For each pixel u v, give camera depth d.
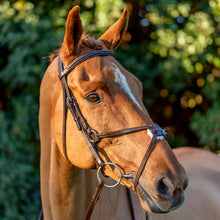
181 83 7.64
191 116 8.30
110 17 7.16
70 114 2.66
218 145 7.70
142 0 7.69
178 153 4.33
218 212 3.55
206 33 7.55
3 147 6.77
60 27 7.23
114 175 2.57
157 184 2.31
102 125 2.50
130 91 2.53
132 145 2.44
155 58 7.80
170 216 3.34
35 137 7.04
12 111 7.32
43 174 3.06
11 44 6.89
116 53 7.46
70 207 2.87
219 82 7.84
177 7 7.55
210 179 3.91
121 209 3.03
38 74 6.79
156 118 8.52
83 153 2.62
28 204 6.72
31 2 7.51
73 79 2.62
